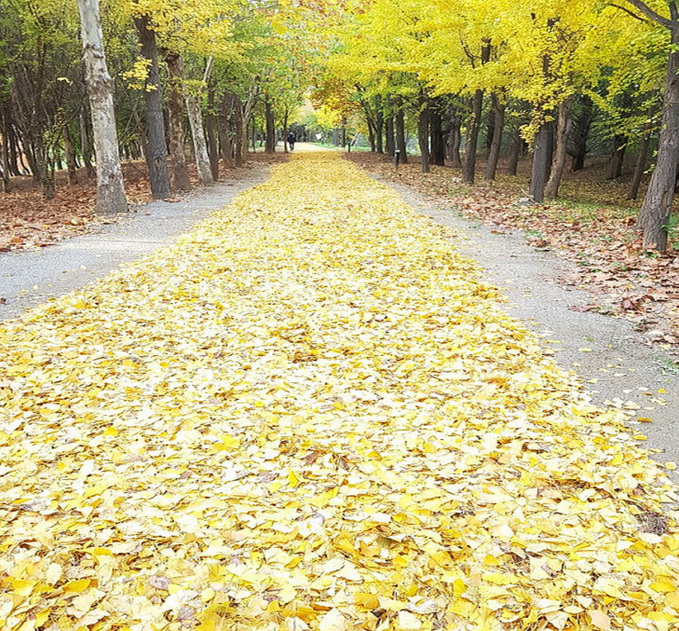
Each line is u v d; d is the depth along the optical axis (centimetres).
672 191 867
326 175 2561
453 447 362
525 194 1692
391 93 2594
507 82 1609
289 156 4209
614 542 272
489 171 2258
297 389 460
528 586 243
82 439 383
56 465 355
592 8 1157
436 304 675
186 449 366
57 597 235
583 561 255
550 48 1351
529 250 947
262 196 1770
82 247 998
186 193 1859
